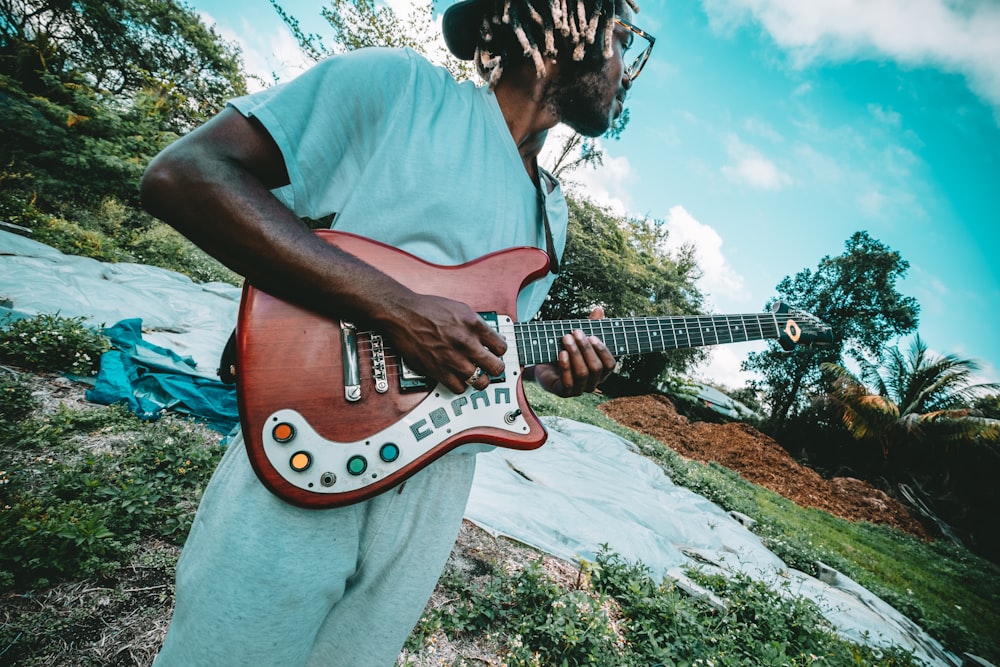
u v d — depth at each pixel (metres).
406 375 0.94
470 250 1.07
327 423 0.86
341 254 0.84
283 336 0.86
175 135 15.12
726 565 4.33
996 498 16.30
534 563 2.72
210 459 2.95
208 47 17.56
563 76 1.17
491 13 1.17
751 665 2.58
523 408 1.05
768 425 23.02
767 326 1.50
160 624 1.84
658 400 18.62
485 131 1.10
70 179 11.26
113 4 15.74
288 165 0.84
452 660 2.11
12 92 10.94
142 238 10.84
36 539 1.94
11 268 5.20
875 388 20.41
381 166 0.95
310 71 0.88
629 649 2.52
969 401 18.25
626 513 4.73
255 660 0.83
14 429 2.81
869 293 25.30
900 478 18.42
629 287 22.58
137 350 4.39
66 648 1.64
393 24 12.83
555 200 1.36
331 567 0.88
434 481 1.01
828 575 5.46
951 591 8.32
